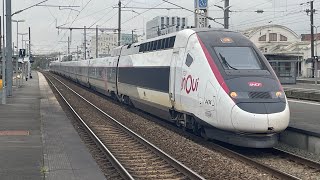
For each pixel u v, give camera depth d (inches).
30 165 404.2
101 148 525.7
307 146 522.6
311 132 510.0
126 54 1028.5
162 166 446.9
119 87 1082.1
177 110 647.8
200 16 1339.8
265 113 474.0
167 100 685.9
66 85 2190.0
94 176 367.9
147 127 738.8
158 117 847.1
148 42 842.8
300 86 1706.4
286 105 495.5
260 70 536.4
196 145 558.9
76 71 2260.1
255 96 490.6
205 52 562.9
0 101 1162.6
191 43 603.5
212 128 545.3
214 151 530.3
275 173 403.5
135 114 927.0
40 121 748.0
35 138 565.3
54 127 676.1
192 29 631.8
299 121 642.8
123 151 530.6
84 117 876.0
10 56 1285.7
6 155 449.7
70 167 400.8
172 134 649.6
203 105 541.0
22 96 1359.5
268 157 496.7
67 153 467.5
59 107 1023.0
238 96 489.4
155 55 768.9
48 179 354.3
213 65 538.9
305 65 2728.8
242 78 512.4
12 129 647.1
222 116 498.9
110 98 1332.4
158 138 629.3
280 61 1888.5
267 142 491.2
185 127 643.5
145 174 411.8
